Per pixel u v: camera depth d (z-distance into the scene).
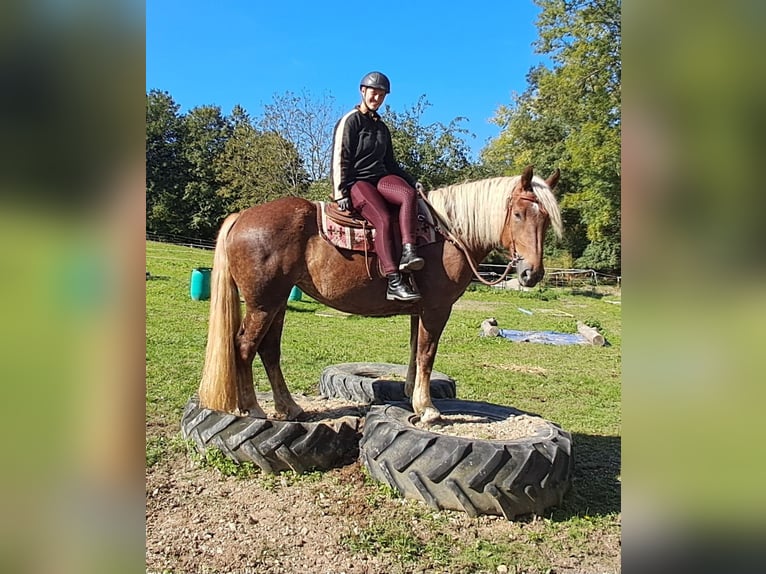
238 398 3.89
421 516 3.20
